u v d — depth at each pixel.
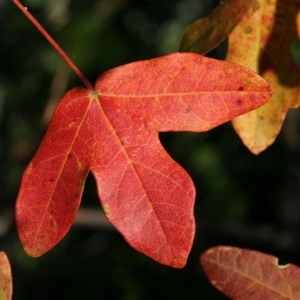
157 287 0.71
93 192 0.71
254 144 0.27
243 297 0.25
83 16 0.67
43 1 0.68
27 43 0.70
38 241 0.24
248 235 0.69
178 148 0.71
